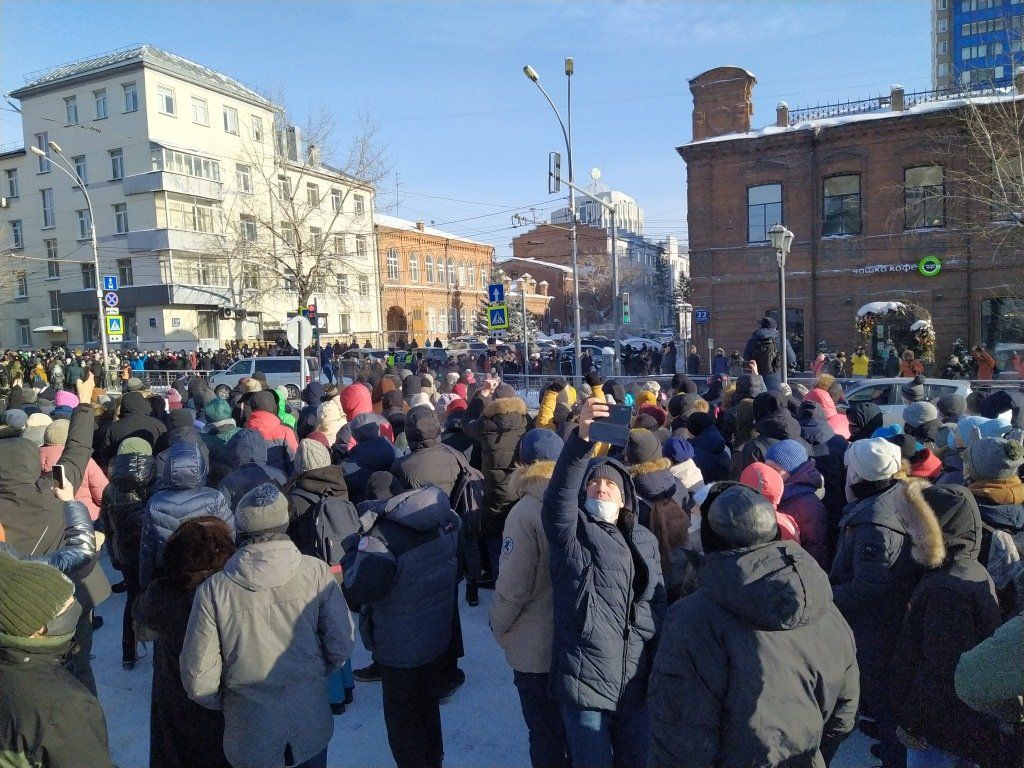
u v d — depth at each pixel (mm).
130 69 40156
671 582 3480
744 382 7422
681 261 118000
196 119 42406
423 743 3432
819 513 3961
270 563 2732
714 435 5805
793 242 26344
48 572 2146
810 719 2162
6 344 46375
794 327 26641
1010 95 22234
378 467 5344
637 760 2926
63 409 7883
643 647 2934
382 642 3385
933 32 96500
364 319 49031
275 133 42906
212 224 42469
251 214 40500
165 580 3014
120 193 41469
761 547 2186
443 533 3506
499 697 4535
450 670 3613
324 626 2842
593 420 2711
